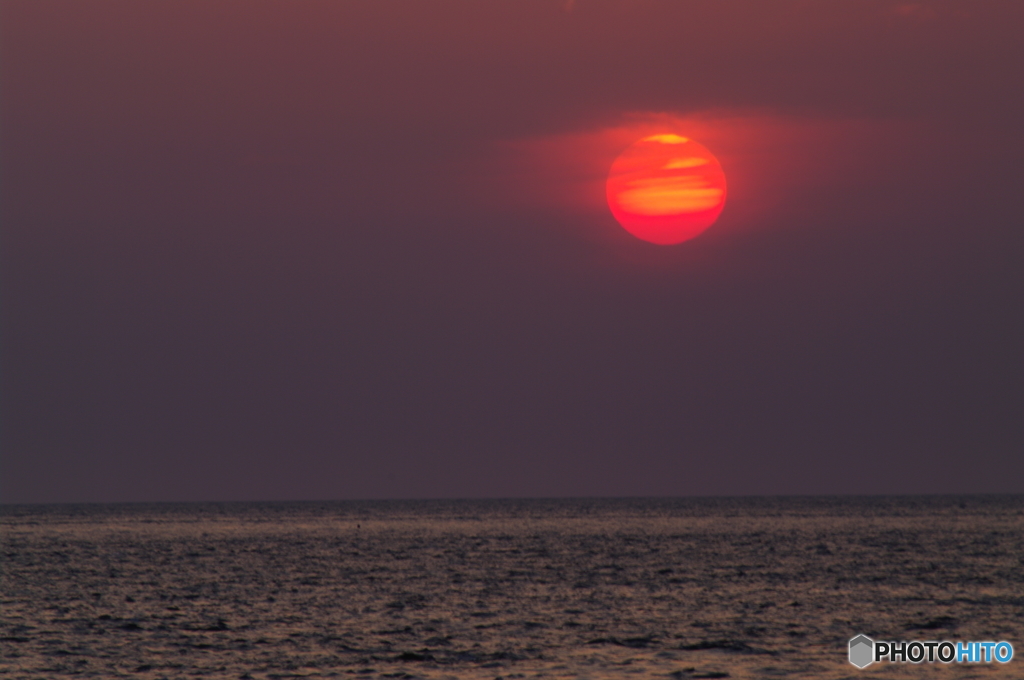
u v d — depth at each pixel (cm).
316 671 15725
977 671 15575
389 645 17850
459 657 16762
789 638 18288
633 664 16138
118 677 15375
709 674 15388
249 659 16675
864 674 15375
